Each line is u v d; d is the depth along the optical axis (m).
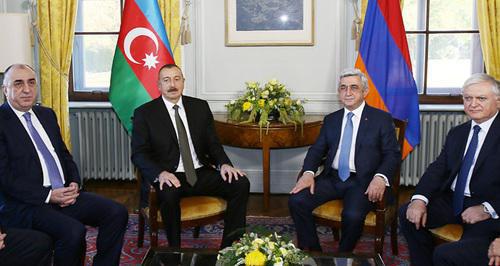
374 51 3.91
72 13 4.34
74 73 4.75
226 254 1.99
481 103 2.48
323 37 4.28
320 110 4.35
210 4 4.31
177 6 4.23
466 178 2.58
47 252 2.46
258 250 1.92
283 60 4.33
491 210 2.40
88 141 4.68
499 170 2.48
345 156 2.99
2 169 2.58
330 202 2.93
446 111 4.34
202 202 2.96
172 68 3.13
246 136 3.86
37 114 2.85
